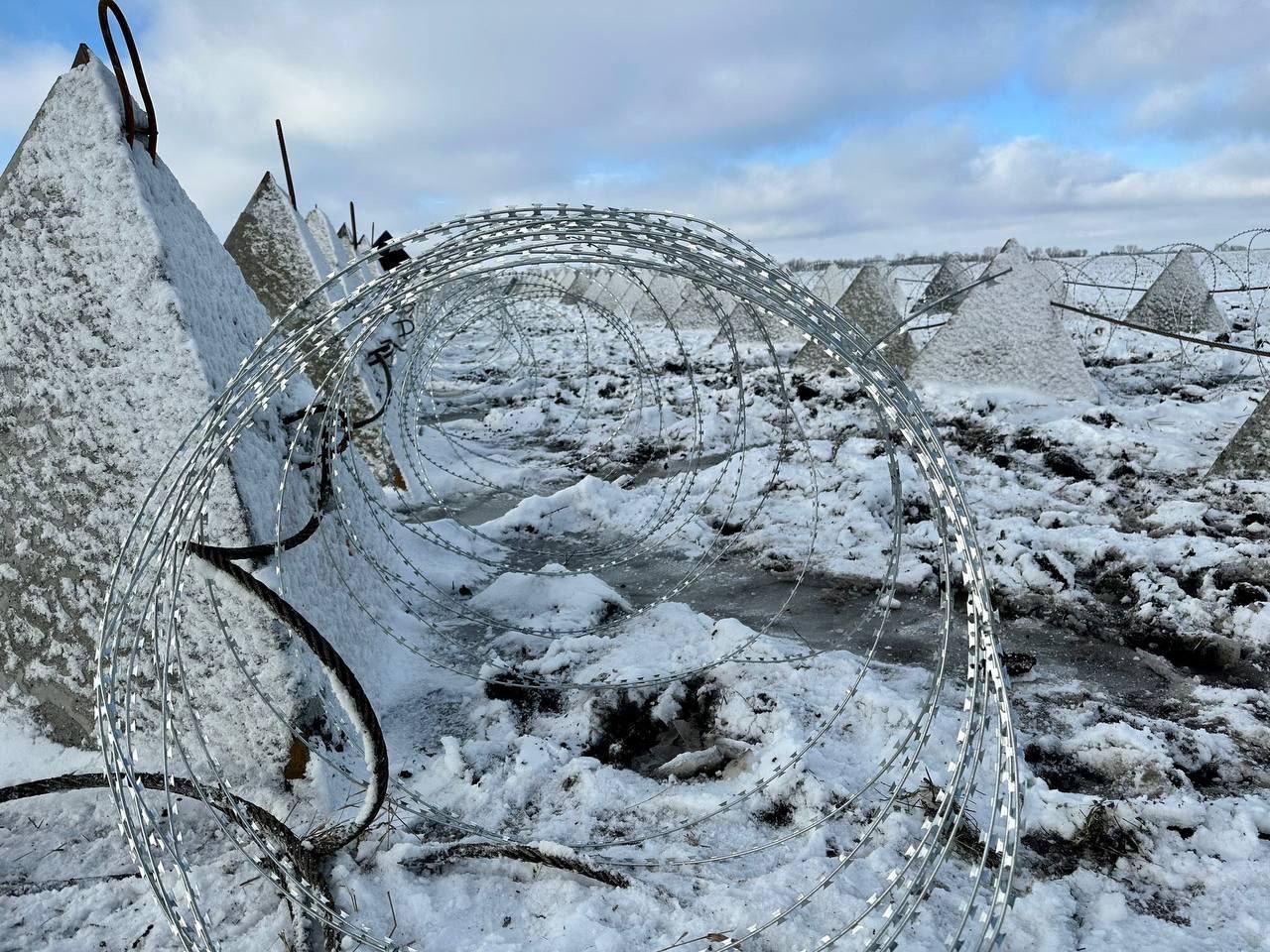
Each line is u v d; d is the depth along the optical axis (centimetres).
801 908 230
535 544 608
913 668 394
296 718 292
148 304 286
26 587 307
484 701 364
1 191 296
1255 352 664
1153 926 225
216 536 287
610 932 222
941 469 184
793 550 555
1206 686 371
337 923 200
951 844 167
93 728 307
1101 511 608
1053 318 975
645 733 346
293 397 346
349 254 1340
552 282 581
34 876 254
